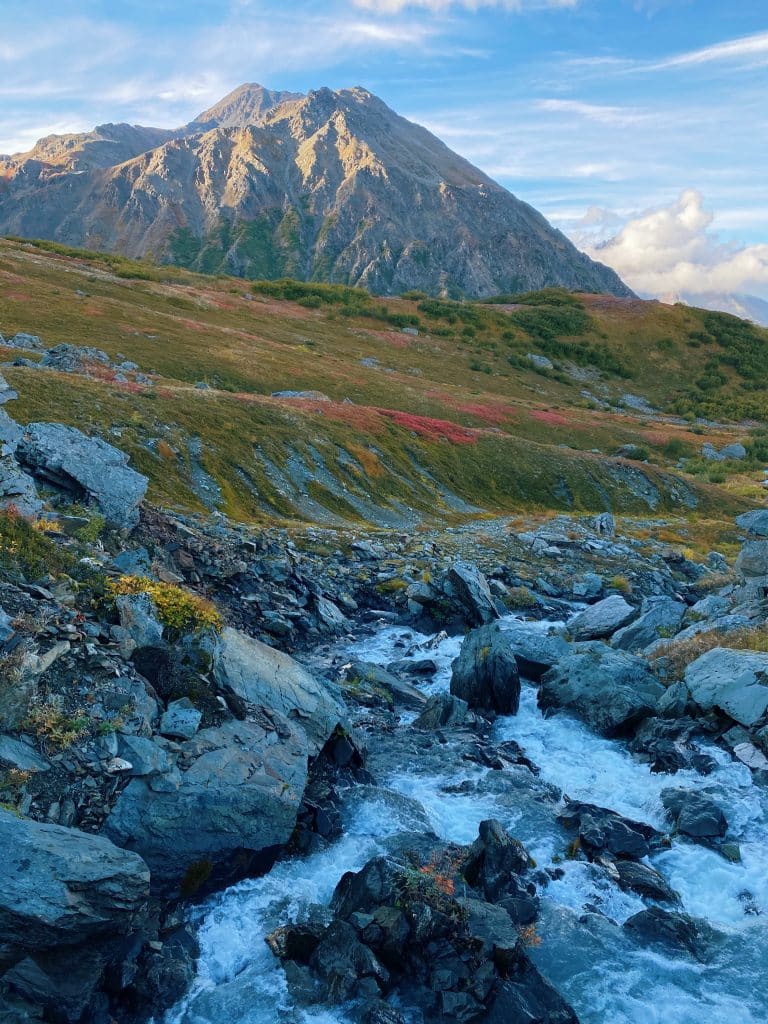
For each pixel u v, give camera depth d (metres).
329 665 27.28
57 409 52.94
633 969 12.13
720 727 20.56
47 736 12.92
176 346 97.75
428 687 26.70
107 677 14.43
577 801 17.62
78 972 10.47
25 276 119.38
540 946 12.46
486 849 14.39
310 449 65.69
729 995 11.70
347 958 11.48
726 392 183.00
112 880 10.66
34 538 17.80
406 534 49.50
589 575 43.56
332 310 179.25
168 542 30.69
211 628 17.06
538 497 77.75
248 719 15.59
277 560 33.72
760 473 107.38
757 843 15.87
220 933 12.45
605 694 22.44
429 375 140.00
